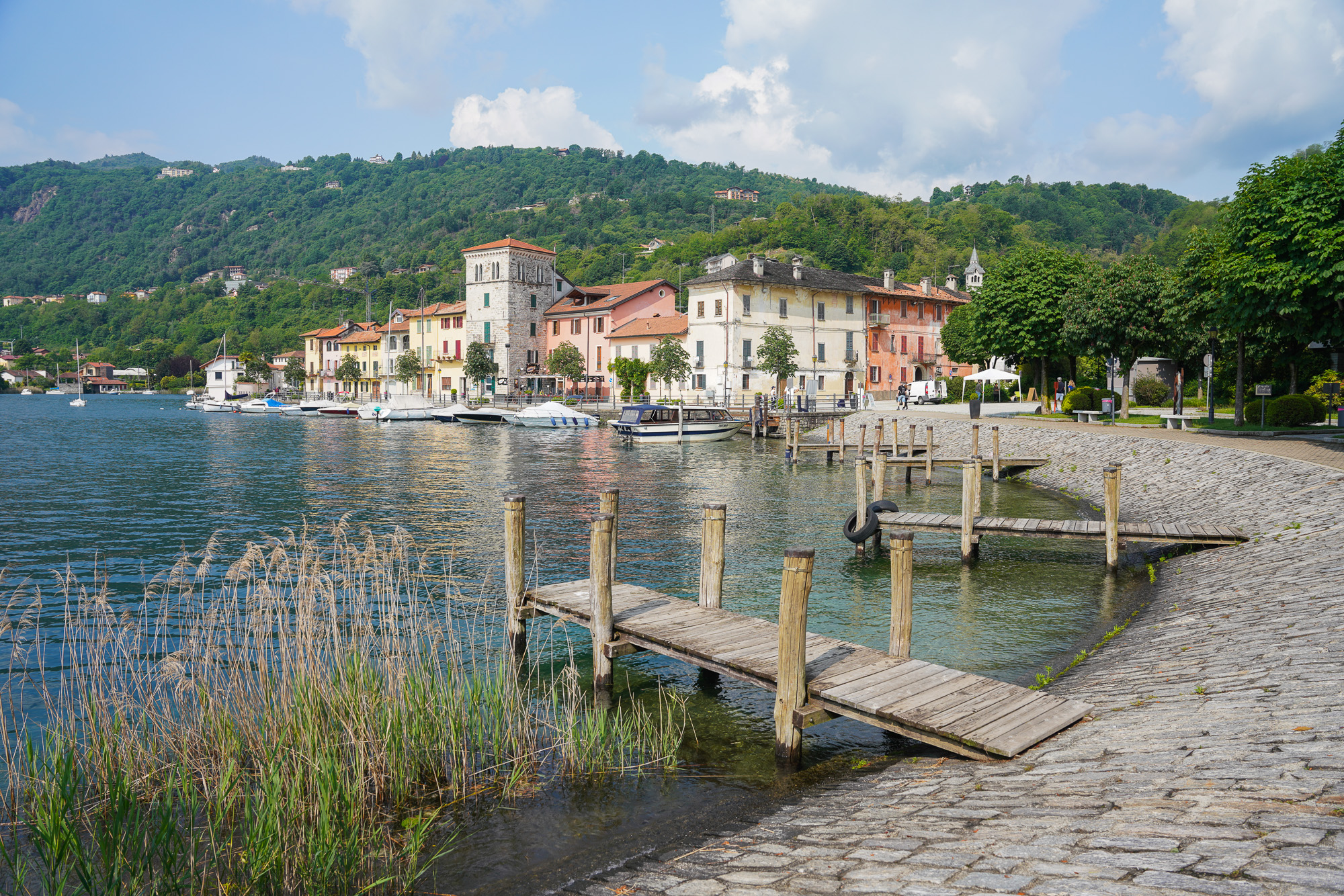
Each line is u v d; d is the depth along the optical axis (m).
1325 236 23.88
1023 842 4.83
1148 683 8.61
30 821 6.46
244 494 28.44
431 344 100.44
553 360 81.38
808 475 34.66
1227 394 52.09
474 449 48.34
